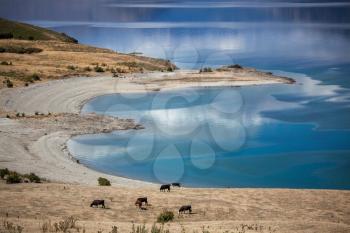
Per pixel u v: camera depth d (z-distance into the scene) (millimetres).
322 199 36250
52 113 73000
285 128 66062
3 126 64625
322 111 73875
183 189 38344
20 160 51938
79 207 32188
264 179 49812
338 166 53562
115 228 22859
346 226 27859
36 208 31328
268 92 86000
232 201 34938
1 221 24750
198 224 27609
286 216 32438
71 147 58844
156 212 32062
